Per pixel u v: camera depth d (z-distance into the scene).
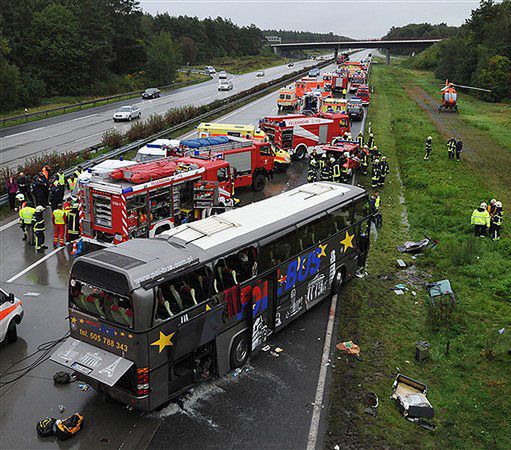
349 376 11.14
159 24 149.62
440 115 57.16
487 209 21.53
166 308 9.08
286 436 9.23
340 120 35.94
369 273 16.89
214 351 10.51
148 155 24.23
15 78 57.81
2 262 17.05
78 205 17.64
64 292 15.00
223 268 10.40
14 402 10.05
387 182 29.12
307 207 13.63
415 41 140.88
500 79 72.06
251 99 63.59
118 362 8.95
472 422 9.73
